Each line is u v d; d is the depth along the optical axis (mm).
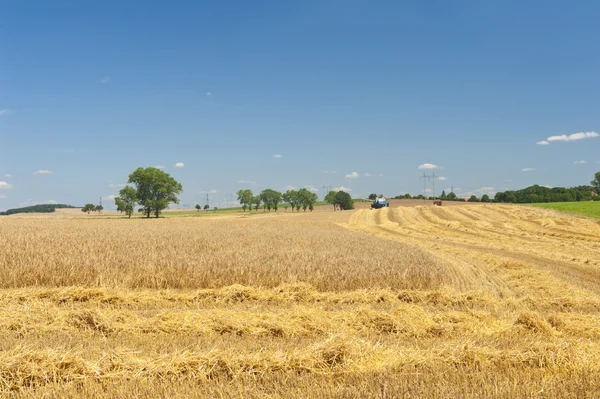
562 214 62344
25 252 15797
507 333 8711
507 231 41688
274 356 6340
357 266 15656
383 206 87000
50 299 11648
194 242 22516
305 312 9570
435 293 13078
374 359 6352
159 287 13695
